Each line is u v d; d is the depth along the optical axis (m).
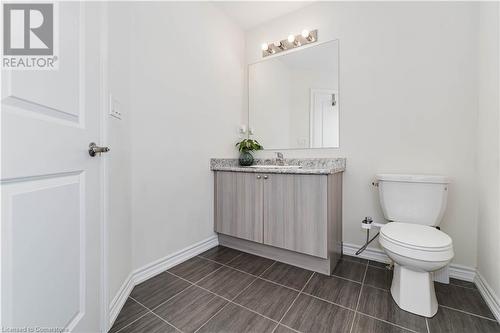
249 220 1.92
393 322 1.13
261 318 1.16
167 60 1.70
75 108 0.83
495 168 1.23
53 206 0.71
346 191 1.95
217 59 2.22
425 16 1.64
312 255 1.61
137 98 1.47
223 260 1.87
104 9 1.06
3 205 0.55
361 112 1.89
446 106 1.58
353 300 1.31
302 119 2.21
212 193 2.17
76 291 0.83
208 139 2.12
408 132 1.71
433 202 1.46
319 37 2.11
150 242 1.58
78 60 0.85
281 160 2.27
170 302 1.30
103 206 1.04
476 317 1.16
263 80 2.46
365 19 1.88
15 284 0.58
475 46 1.49
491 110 1.28
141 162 1.51
